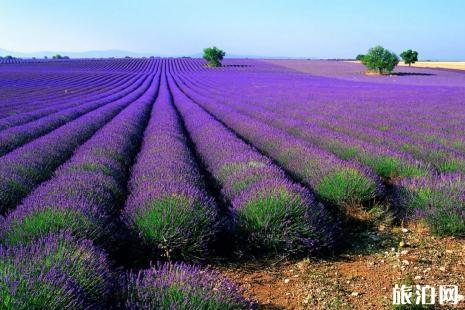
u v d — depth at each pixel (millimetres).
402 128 12664
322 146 9688
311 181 6113
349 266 4121
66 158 8906
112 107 19250
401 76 66562
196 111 17641
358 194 5484
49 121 13906
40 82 49406
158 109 19094
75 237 3719
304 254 4438
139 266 4094
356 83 48125
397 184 6020
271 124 14336
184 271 3131
